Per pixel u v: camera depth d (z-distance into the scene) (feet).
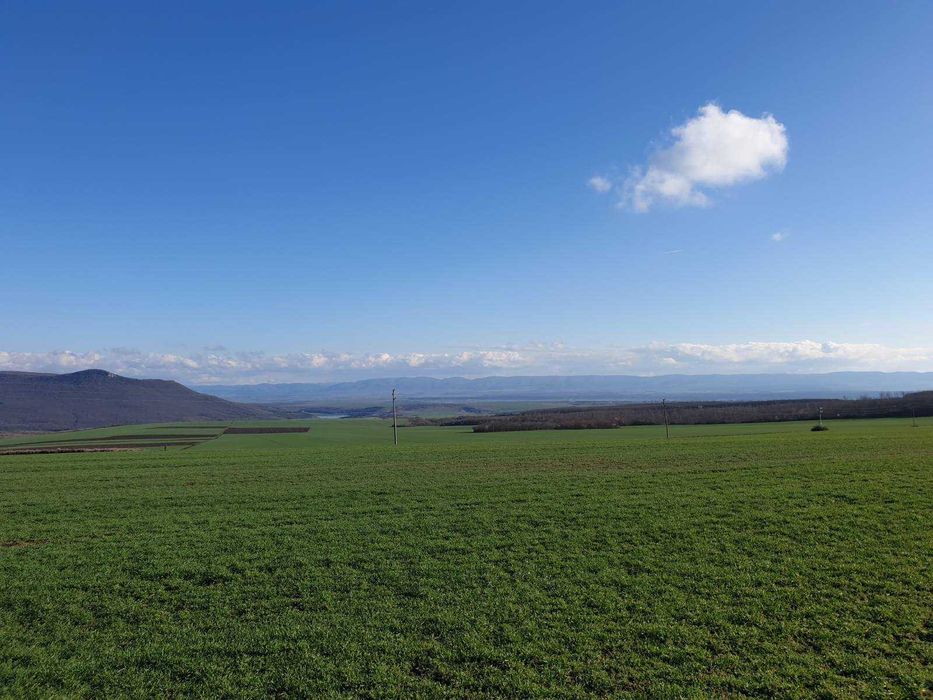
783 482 103.91
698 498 93.30
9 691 41.93
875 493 91.09
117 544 76.54
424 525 82.43
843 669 41.91
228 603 56.75
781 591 55.26
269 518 89.10
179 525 85.92
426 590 58.59
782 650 44.91
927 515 77.82
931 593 53.57
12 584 62.18
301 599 57.26
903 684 39.70
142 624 52.44
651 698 39.40
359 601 56.39
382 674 43.27
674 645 46.29
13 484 127.85
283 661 45.37
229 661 45.65
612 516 83.61
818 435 211.41
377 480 122.93
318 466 150.20
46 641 49.55
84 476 138.31
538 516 85.20
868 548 65.87
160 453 200.34
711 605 52.90
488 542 73.46
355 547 72.90
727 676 41.57
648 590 56.80
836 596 53.67
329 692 41.24
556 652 45.75
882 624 48.16
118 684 42.80
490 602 55.21
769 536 71.56
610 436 274.16
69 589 60.85
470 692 40.98
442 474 130.00
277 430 446.19
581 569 63.05
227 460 168.96
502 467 139.85
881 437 190.39
